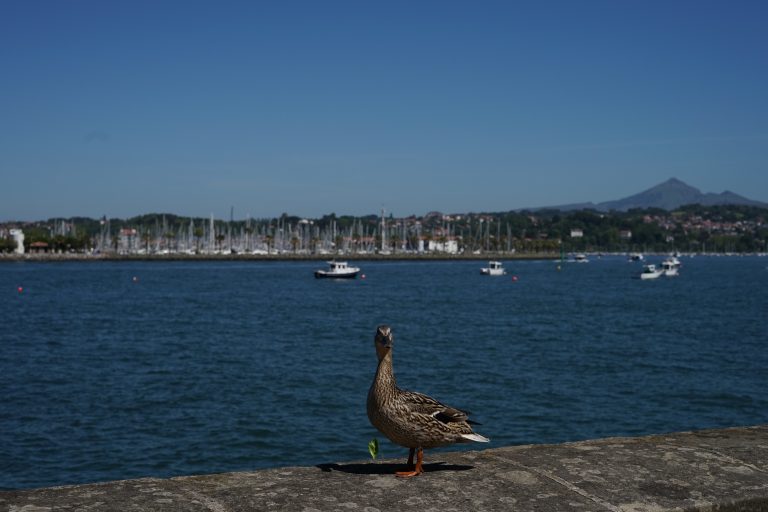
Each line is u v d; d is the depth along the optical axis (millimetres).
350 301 93438
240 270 194875
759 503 5293
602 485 5488
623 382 33656
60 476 20203
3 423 25625
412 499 5223
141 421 25938
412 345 47906
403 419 5898
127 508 4883
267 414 26859
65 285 125625
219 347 47062
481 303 90250
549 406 28375
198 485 5508
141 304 87250
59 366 38844
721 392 31359
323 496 5270
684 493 5336
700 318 69188
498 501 5180
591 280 156875
